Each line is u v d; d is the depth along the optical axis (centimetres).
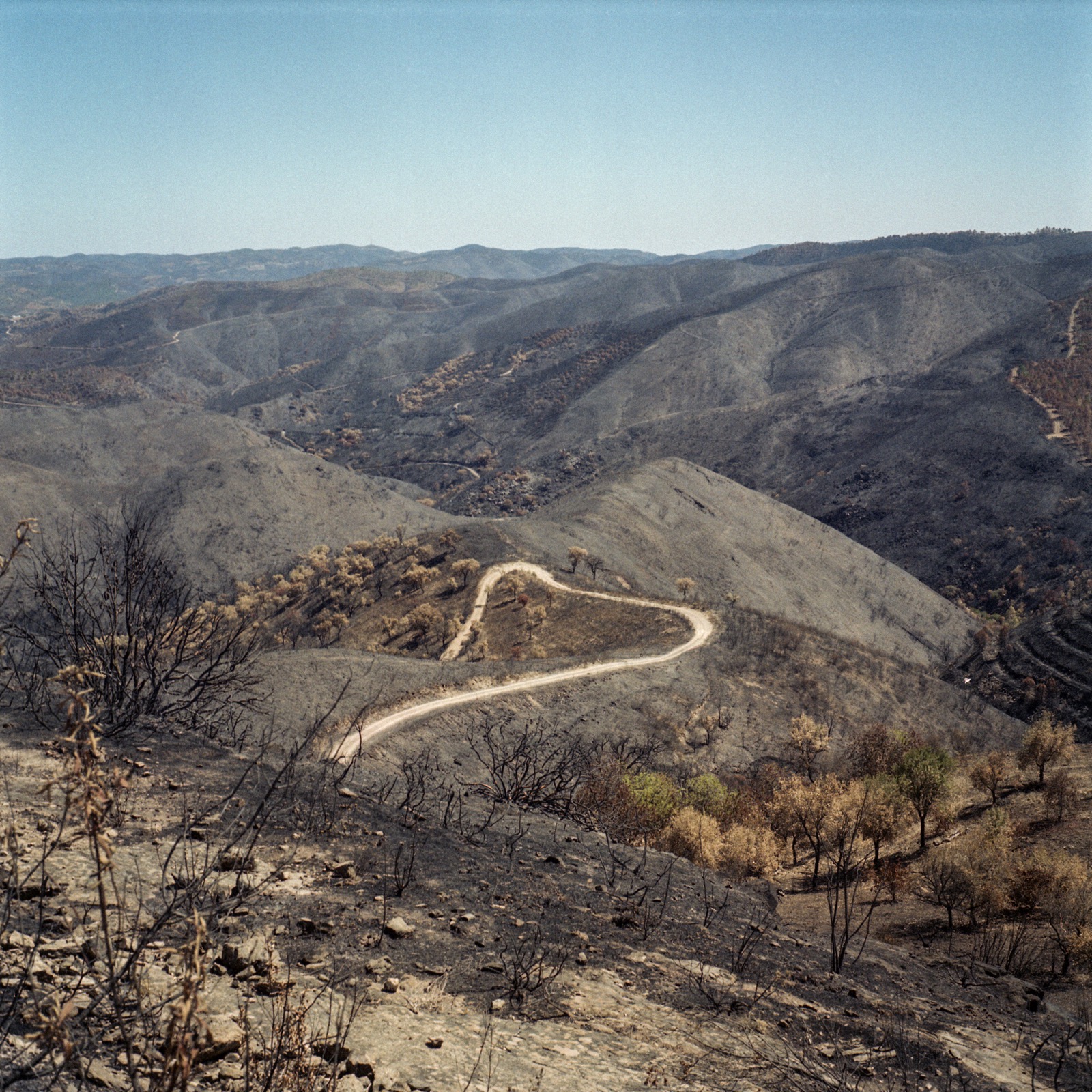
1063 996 1516
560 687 6288
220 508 19575
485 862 1108
